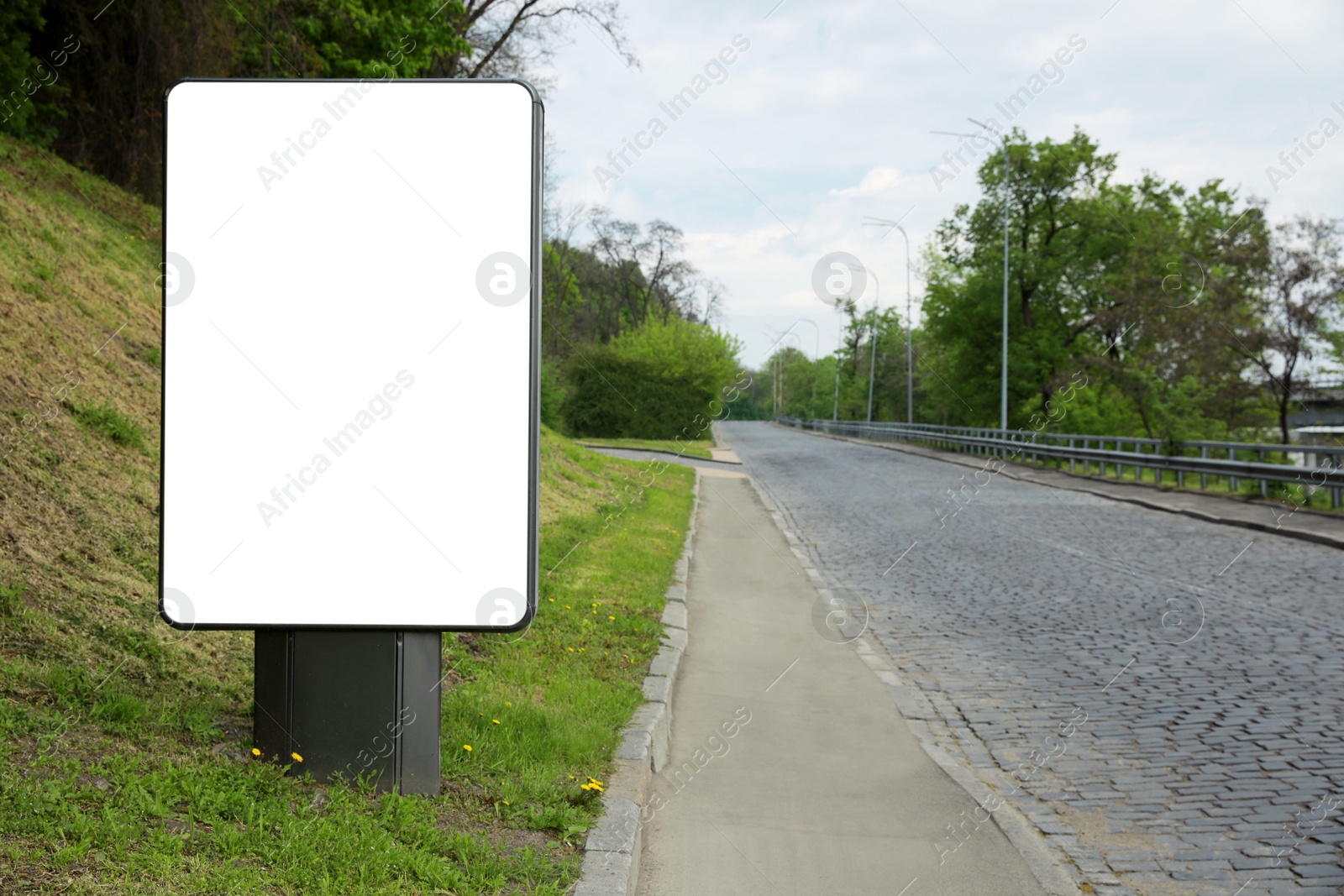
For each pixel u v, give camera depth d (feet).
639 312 236.43
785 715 22.85
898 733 21.56
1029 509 71.67
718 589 39.04
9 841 10.34
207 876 10.44
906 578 42.34
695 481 90.74
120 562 20.21
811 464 129.39
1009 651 28.94
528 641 25.54
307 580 13.94
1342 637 28.99
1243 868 14.69
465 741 17.04
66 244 37.40
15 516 19.38
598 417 179.83
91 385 27.55
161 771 12.85
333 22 66.33
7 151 45.03
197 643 18.61
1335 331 83.41
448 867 12.04
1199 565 44.14
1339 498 60.29
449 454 13.94
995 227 150.10
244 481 13.78
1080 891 14.11
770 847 15.49
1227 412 93.40
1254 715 21.76
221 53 56.80
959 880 14.42
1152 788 17.95
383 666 14.42
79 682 15.02
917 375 217.36
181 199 13.50
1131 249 122.31
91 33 52.34
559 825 14.08
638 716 20.38
